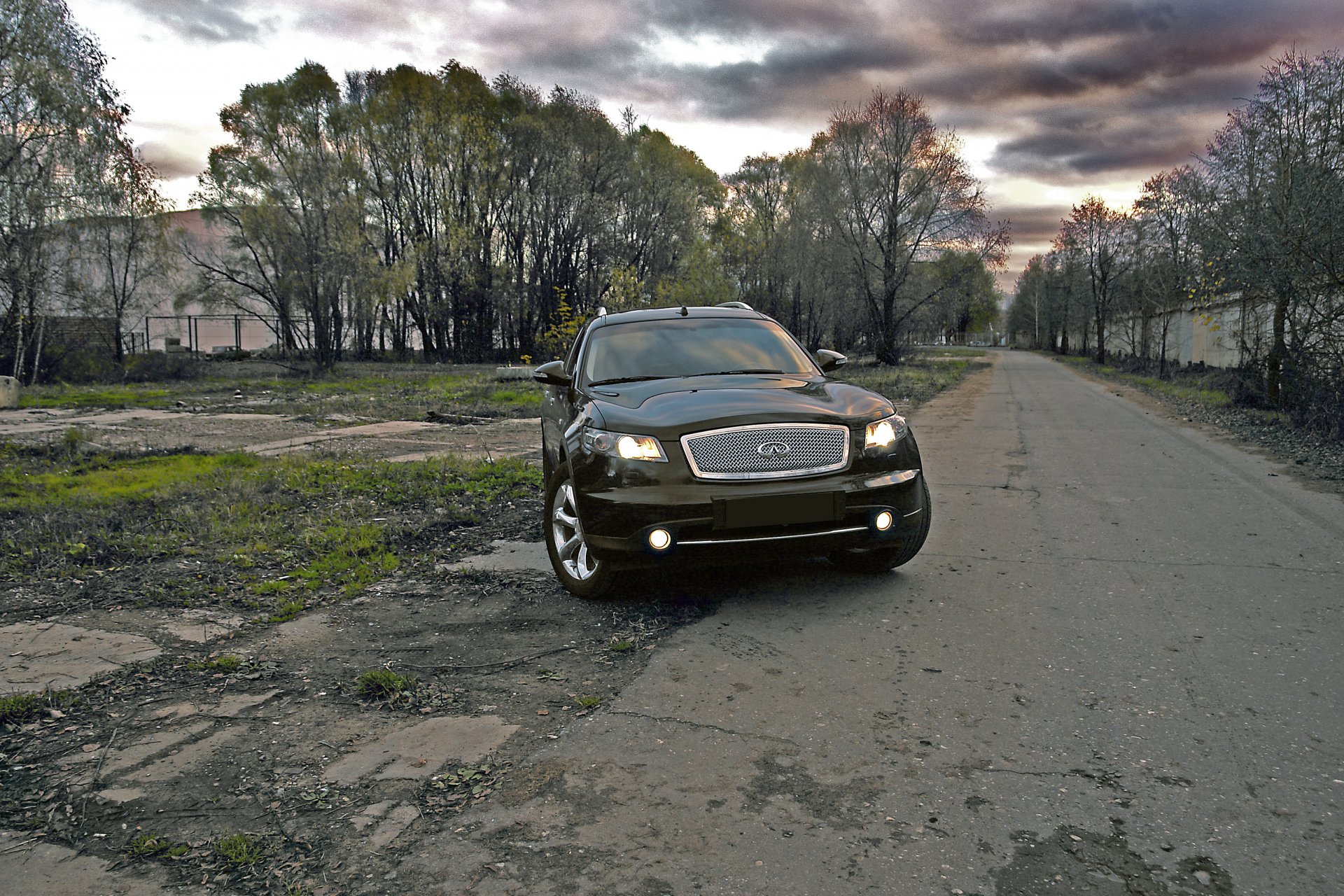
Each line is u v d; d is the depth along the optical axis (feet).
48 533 20.18
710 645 12.43
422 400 63.10
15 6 73.67
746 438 13.79
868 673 11.20
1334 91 40.40
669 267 138.51
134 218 88.94
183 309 137.80
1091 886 6.69
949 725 9.62
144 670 11.84
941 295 121.19
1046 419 46.96
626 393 15.94
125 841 7.72
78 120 76.79
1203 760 8.63
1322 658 11.20
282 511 23.03
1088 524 19.89
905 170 114.52
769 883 6.85
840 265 120.67
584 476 14.14
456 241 139.23
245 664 12.05
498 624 13.64
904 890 6.70
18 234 75.00
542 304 149.79
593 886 6.88
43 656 12.41
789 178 151.84
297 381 88.69
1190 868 6.88
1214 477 25.88
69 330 87.92
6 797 8.52
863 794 8.18
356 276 99.45
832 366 18.28
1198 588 14.49
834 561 16.99
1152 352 117.50
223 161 120.57
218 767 9.06
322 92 125.80
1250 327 51.47
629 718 10.05
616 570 13.89
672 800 8.17
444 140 138.21
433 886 6.93
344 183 101.50
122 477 29.09
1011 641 12.25
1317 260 36.45
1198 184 54.60
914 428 44.11
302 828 7.86
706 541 13.41
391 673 11.20
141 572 17.02
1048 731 9.39
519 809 8.08
